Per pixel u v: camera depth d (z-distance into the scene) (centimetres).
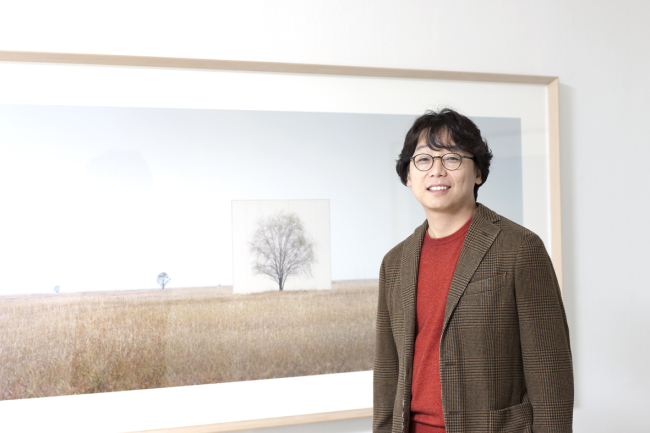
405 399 118
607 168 205
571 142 202
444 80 188
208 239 169
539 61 200
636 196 208
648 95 209
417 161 121
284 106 176
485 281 112
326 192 178
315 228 177
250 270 171
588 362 200
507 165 193
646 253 208
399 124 184
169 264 166
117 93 164
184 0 172
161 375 164
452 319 113
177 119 168
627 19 210
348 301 179
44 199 158
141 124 165
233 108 172
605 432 201
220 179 170
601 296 203
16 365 155
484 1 196
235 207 171
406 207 184
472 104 191
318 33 182
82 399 158
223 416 168
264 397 171
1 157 156
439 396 113
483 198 191
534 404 108
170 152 167
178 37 172
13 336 155
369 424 180
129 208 163
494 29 197
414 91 186
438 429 113
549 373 107
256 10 177
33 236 157
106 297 161
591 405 200
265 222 173
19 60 158
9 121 157
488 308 111
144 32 169
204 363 167
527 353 109
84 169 161
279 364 172
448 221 123
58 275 158
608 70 207
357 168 181
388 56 187
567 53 203
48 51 162
